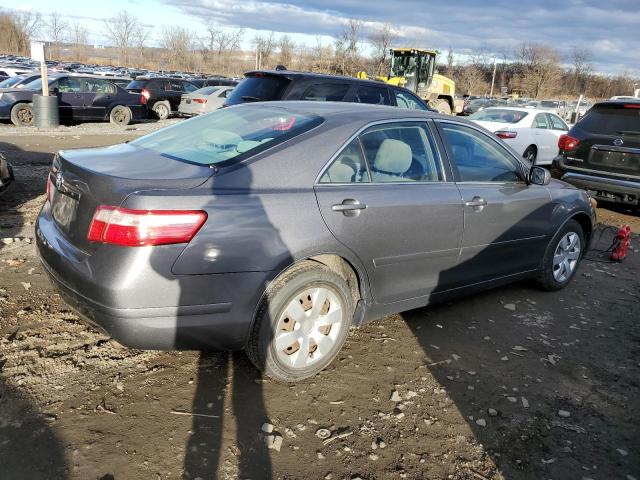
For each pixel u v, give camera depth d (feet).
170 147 11.41
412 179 12.29
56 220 10.41
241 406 9.89
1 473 7.95
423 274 12.54
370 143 11.64
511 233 14.49
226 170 9.80
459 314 14.73
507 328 14.07
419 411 10.25
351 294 11.18
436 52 80.43
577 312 15.49
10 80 55.42
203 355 11.46
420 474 8.69
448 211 12.56
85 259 9.12
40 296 13.51
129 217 8.68
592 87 216.33
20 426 8.91
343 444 9.19
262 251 9.58
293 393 10.43
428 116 13.15
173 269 8.89
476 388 11.18
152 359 11.16
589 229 17.74
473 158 13.93
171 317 9.07
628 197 25.49
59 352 11.09
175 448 8.73
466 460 9.09
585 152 26.99
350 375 11.23
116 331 9.02
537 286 17.04
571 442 9.74
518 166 15.12
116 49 238.68
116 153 11.25
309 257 10.27
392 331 13.37
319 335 10.77
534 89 201.36
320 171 10.61
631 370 12.39
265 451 8.84
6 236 18.04
